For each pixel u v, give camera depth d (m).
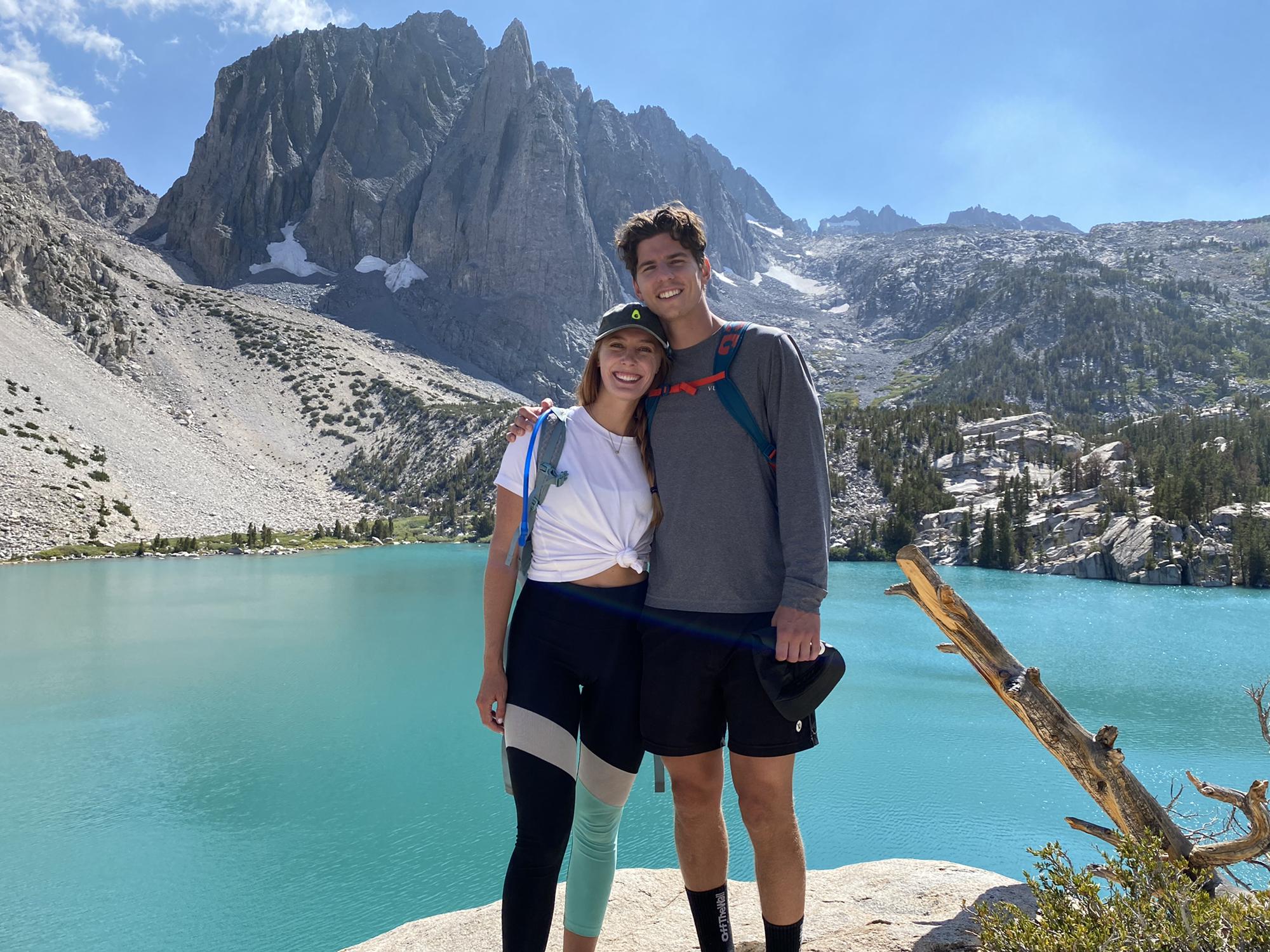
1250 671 31.77
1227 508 73.06
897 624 43.06
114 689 26.97
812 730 2.56
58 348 115.19
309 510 108.00
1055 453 98.69
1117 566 69.12
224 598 49.16
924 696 26.89
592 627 2.65
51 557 67.75
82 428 94.44
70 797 17.16
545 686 2.56
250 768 19.17
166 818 15.96
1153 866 2.64
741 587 2.53
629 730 2.68
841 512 93.88
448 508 109.44
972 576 71.69
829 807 17.02
